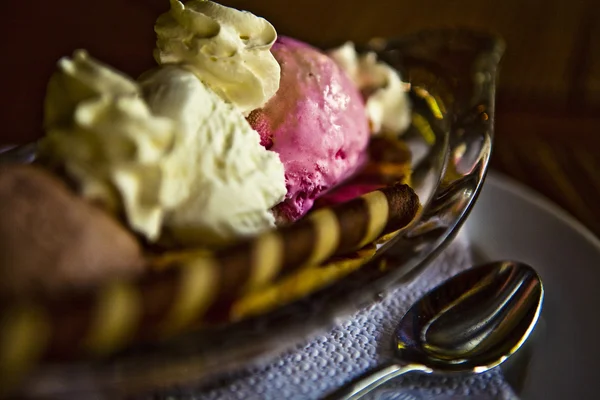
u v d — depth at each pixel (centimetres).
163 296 19
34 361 17
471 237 28
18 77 40
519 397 23
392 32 45
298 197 28
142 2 46
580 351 24
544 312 26
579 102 38
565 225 28
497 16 47
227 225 23
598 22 46
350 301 21
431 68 33
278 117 27
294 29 45
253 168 24
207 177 23
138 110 21
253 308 21
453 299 26
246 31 26
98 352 18
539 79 40
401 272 23
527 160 34
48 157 22
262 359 21
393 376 23
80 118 21
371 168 30
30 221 19
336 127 28
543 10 48
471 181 26
